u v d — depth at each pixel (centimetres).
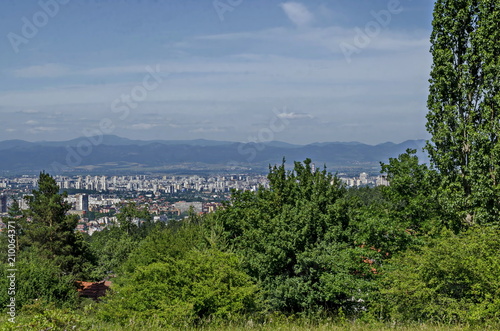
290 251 2244
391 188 2533
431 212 2392
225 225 2925
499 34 2197
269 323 1338
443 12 2450
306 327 1280
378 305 1606
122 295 1791
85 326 1088
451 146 2298
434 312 1365
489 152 2150
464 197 2245
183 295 1528
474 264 1367
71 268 5175
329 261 2052
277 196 2625
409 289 1409
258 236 2305
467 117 2331
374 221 1984
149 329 1221
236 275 1658
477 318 1200
